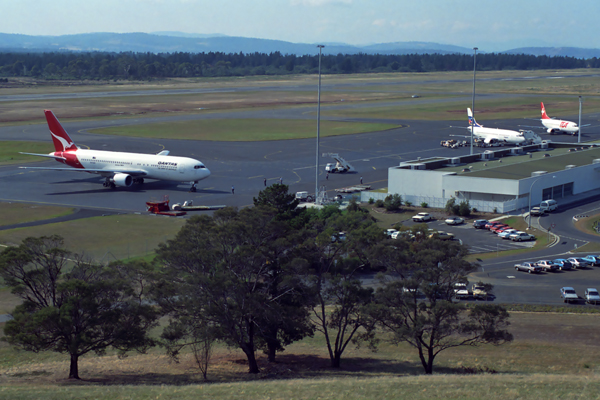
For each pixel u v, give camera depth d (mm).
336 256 71188
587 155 161500
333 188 155750
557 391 46031
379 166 185125
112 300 59094
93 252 100250
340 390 48250
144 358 68125
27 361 66188
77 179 166250
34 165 186500
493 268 95188
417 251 66438
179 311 63094
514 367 61938
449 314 60469
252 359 63594
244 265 63625
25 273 58812
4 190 151875
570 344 67312
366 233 71938
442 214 130875
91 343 57750
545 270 93125
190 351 70812
